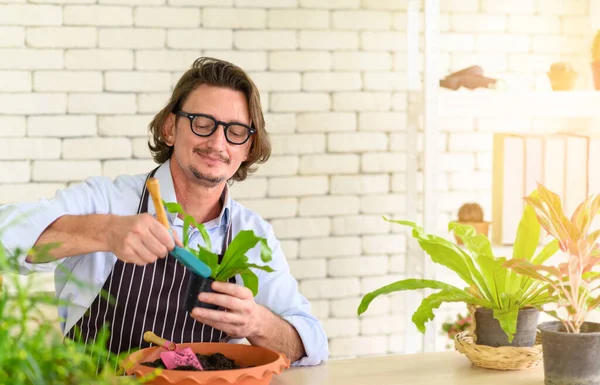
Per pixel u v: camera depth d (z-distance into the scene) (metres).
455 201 3.89
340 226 3.78
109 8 3.46
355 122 3.76
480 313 1.92
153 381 1.52
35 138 3.44
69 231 1.80
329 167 3.75
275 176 3.69
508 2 3.88
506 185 3.42
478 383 1.81
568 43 3.95
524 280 1.91
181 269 2.04
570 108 3.38
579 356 1.69
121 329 2.03
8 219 1.85
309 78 3.69
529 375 1.87
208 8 3.56
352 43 3.73
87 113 3.48
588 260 1.75
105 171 3.52
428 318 1.94
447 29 3.83
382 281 3.84
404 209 3.84
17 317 1.04
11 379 0.95
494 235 3.50
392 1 3.76
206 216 2.17
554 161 3.40
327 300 3.79
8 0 3.36
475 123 3.88
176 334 2.05
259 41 3.63
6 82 3.38
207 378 1.51
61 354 1.02
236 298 1.75
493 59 3.89
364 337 3.83
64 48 3.44
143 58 3.52
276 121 3.68
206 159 2.04
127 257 1.72
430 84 3.25
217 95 2.05
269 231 2.24
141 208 2.13
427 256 3.39
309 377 1.88
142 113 3.54
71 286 2.05
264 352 1.75
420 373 1.90
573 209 3.42
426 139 3.26
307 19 3.67
